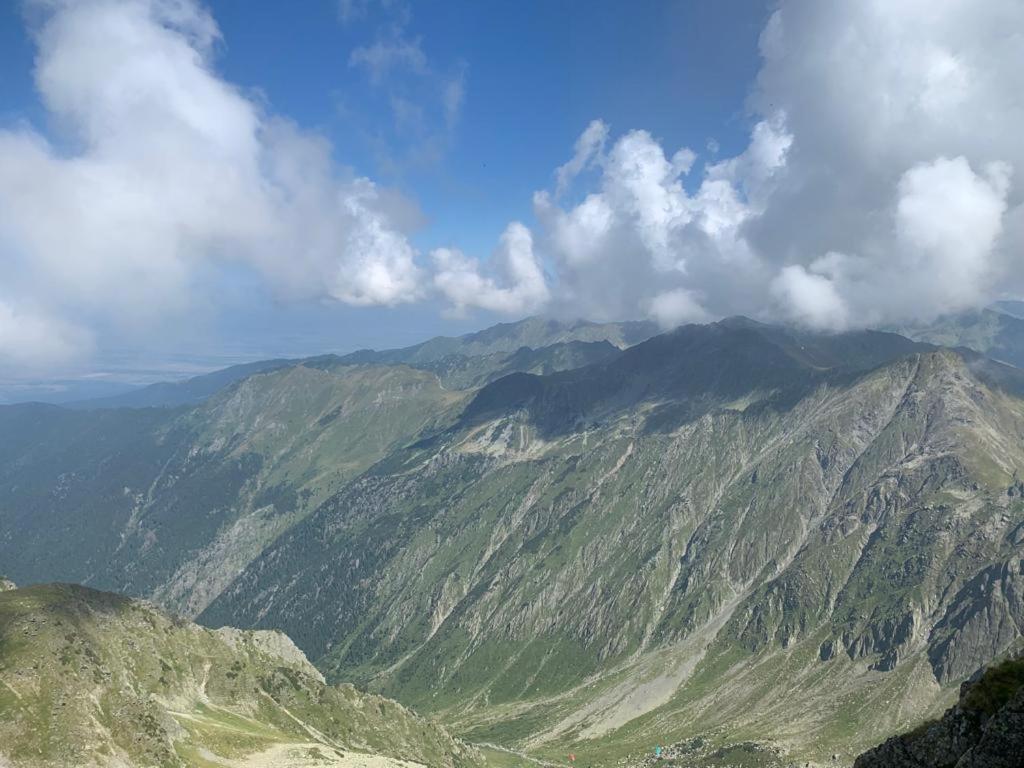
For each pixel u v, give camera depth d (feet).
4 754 479.82
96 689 570.87
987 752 174.09
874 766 209.77
